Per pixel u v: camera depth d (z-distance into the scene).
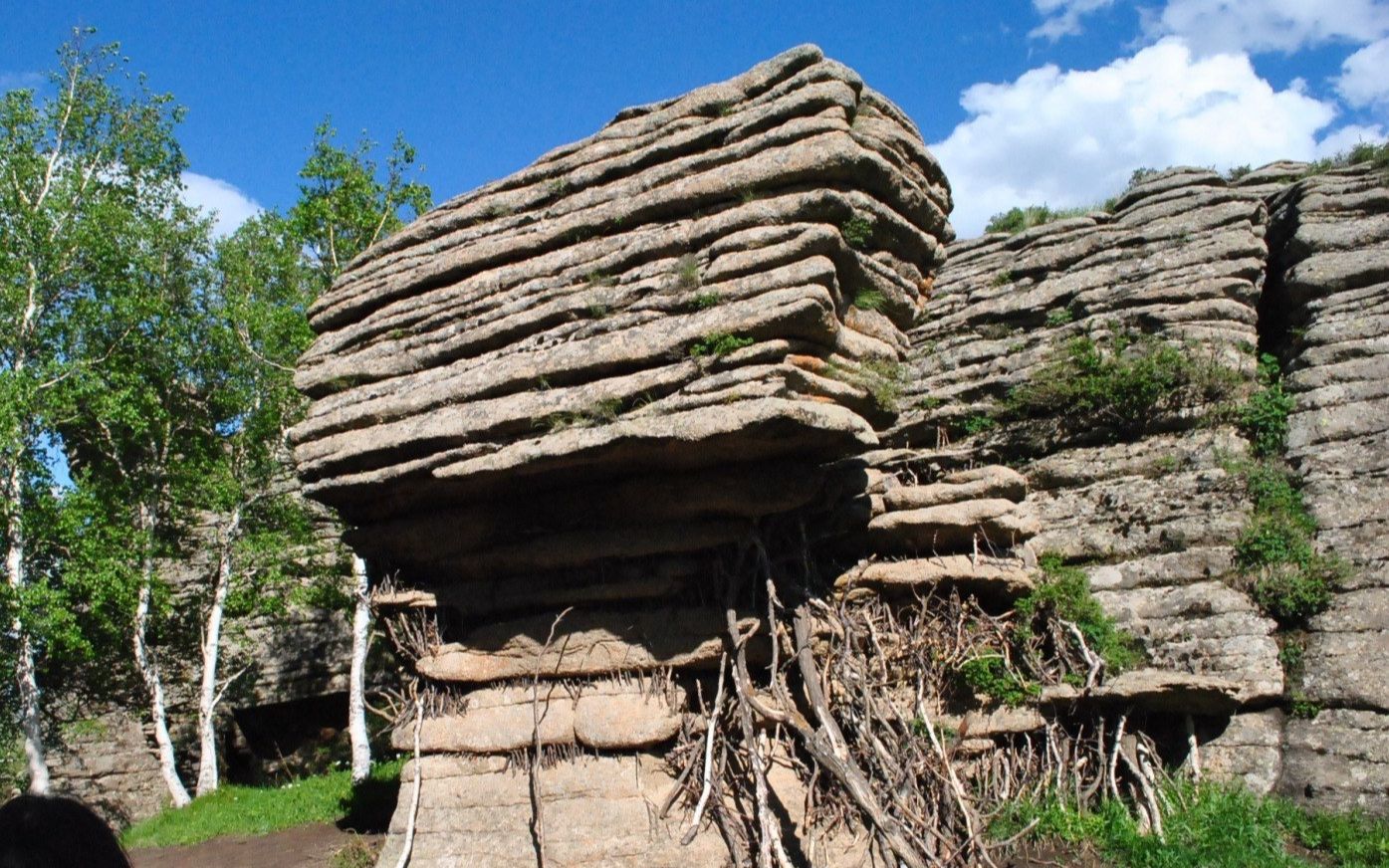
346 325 13.16
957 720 11.74
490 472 10.83
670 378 9.94
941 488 12.35
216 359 25.27
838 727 10.93
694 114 11.07
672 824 10.45
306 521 25.30
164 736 23.55
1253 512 13.15
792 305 9.49
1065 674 11.97
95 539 22.33
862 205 10.16
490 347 11.62
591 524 11.53
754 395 9.54
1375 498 12.55
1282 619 12.41
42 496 22.38
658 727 10.84
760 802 9.95
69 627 21.42
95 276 23.73
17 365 22.30
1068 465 14.71
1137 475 14.21
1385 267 13.85
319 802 18.11
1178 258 15.15
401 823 11.77
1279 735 11.73
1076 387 14.82
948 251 17.81
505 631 11.91
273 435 25.80
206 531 26.83
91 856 2.91
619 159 11.37
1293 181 16.06
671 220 10.85
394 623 12.84
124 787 24.94
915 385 16.77
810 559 11.63
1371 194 14.45
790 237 9.88
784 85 10.52
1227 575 12.78
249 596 24.41
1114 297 15.46
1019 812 11.11
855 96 10.59
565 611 11.42
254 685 25.94
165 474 24.73
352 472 12.02
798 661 11.03
